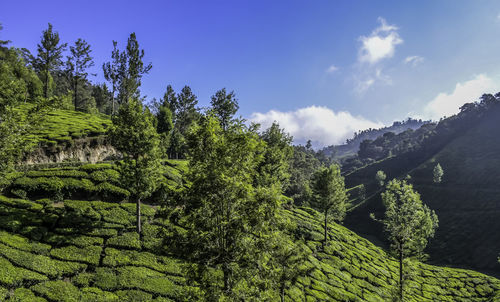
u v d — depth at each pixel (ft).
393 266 154.40
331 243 145.89
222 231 43.09
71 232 78.79
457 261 247.29
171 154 267.59
